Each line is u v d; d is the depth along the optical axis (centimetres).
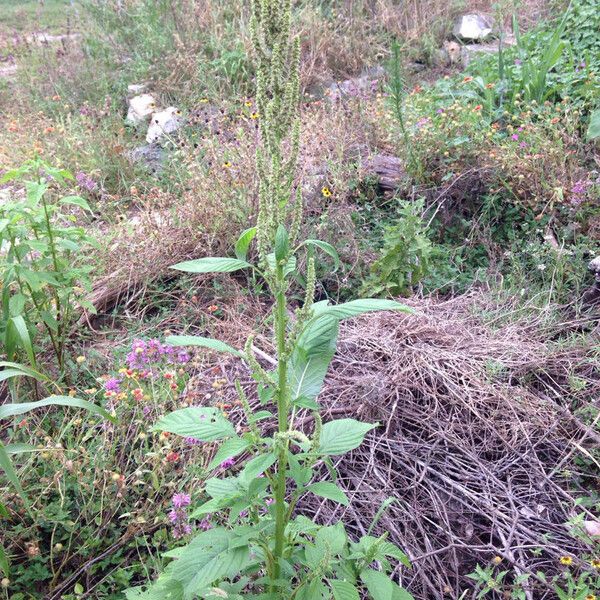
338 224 481
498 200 516
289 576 209
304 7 884
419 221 443
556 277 448
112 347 399
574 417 337
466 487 308
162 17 873
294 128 169
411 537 284
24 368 262
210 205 484
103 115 719
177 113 677
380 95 666
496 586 256
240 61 767
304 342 187
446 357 366
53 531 267
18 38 1028
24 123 701
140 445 312
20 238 337
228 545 184
